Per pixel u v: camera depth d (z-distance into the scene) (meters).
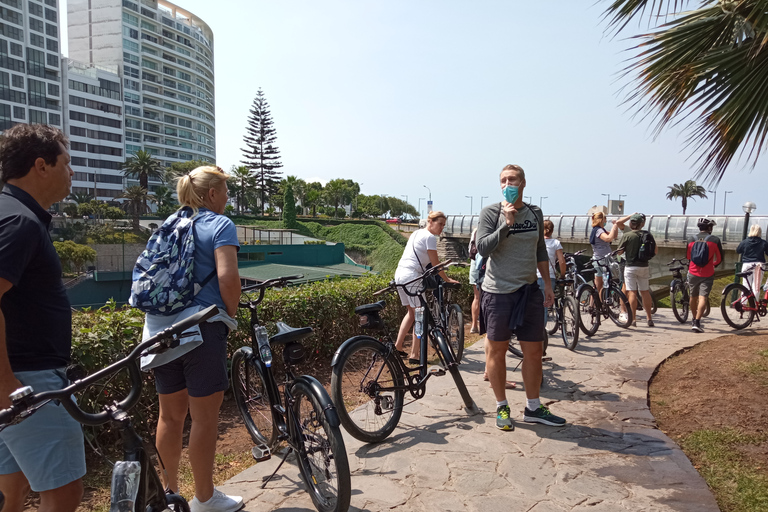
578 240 33.00
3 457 2.11
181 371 2.69
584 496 3.03
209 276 2.63
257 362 3.22
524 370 4.16
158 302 2.49
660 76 4.92
